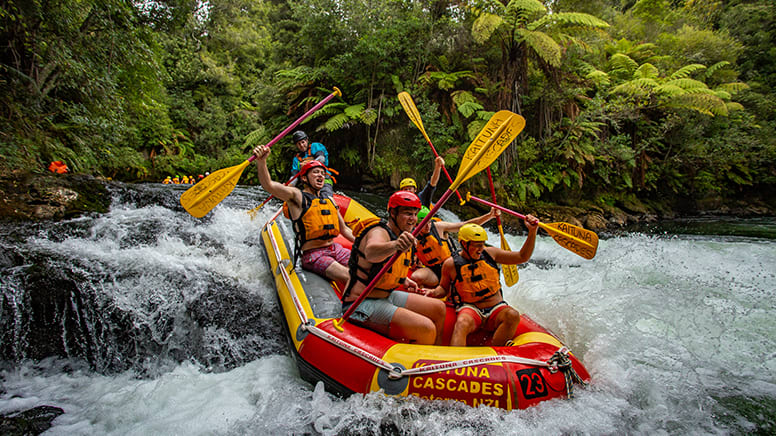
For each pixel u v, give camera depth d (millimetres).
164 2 9242
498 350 2090
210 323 2961
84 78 6512
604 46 13891
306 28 10797
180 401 2291
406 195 2207
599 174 11125
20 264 2951
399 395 1945
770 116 15711
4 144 5203
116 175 11219
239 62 22922
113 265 3094
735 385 2309
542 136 11102
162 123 14523
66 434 2000
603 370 2340
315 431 1929
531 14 9430
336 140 11125
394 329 2244
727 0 19500
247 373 2625
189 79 18406
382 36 10117
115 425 2076
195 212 2682
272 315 3131
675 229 9719
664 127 12164
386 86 10758
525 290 3850
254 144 12961
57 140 6438
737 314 3150
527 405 1916
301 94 11195
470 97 9930
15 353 2619
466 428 1812
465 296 2549
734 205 14062
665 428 1923
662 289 3469
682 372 2406
